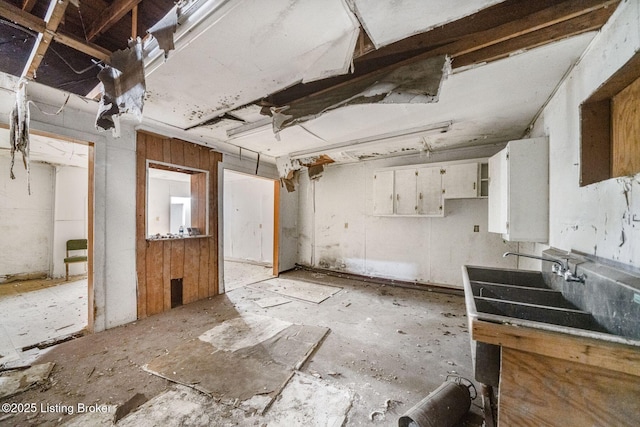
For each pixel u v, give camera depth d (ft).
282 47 4.93
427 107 7.83
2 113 6.88
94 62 6.13
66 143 10.74
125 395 5.63
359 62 6.14
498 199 8.52
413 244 14.90
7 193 14.46
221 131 10.55
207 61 5.41
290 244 18.61
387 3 3.75
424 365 6.93
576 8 4.05
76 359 7.00
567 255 5.41
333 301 12.16
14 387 5.78
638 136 3.84
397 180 14.29
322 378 6.33
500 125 9.66
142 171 9.98
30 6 4.27
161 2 5.02
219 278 13.20
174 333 8.64
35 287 13.69
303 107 7.30
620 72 3.83
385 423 4.95
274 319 9.91
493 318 3.42
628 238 3.71
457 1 3.69
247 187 21.68
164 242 10.78
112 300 9.05
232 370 6.55
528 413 3.20
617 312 3.56
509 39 4.91
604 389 2.89
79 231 16.33
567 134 5.82
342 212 17.40
